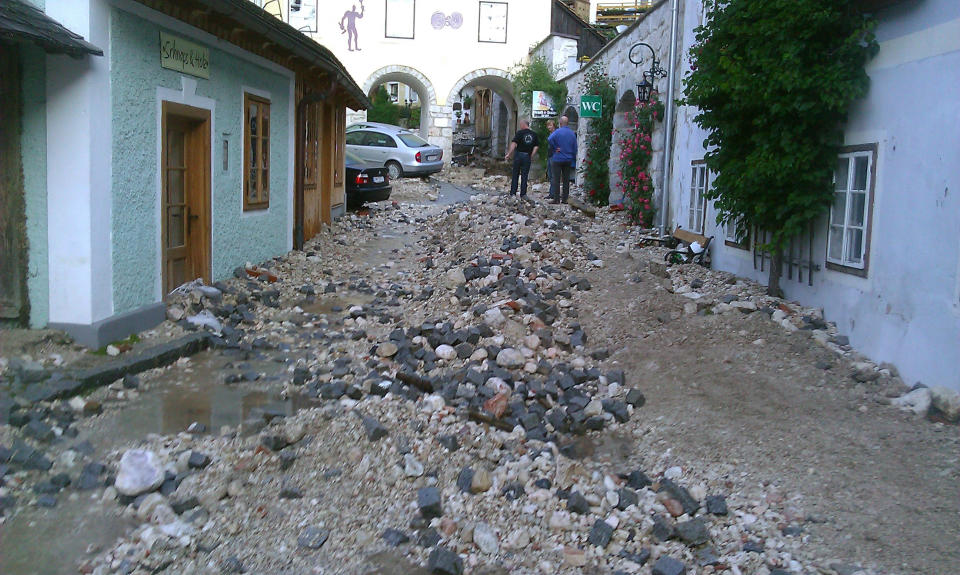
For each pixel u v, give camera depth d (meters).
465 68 31.95
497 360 7.27
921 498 4.75
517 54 32.00
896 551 4.30
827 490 4.95
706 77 8.16
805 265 8.00
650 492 5.12
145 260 7.77
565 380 6.82
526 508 4.86
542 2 31.78
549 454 5.57
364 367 7.29
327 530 4.53
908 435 5.46
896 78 6.46
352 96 16.28
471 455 5.46
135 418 5.88
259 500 4.78
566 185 18.12
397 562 4.30
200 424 5.72
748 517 4.76
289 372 7.20
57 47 6.16
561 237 11.34
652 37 15.68
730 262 10.12
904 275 6.27
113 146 7.11
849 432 5.59
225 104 9.70
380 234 15.39
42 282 6.86
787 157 7.35
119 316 7.25
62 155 6.74
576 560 4.38
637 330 7.99
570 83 26.12
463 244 12.11
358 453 5.33
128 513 4.55
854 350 6.93
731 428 5.85
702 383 6.62
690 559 4.43
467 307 8.95
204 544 4.32
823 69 6.96
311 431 5.60
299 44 10.93
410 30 31.61
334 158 16.33
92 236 6.81
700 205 11.50
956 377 5.62
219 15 8.66
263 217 11.35
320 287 10.52
